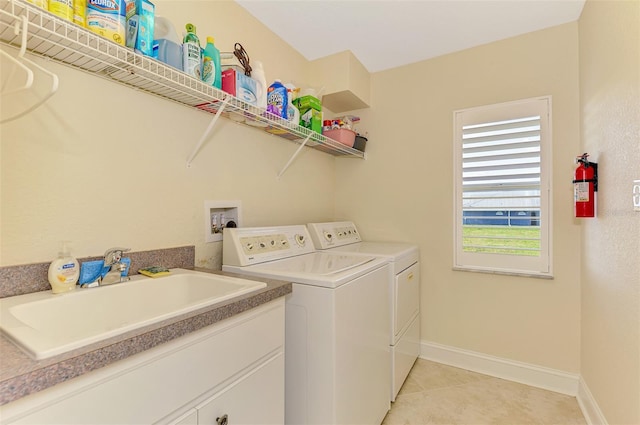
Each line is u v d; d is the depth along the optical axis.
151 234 1.35
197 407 0.84
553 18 1.95
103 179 1.18
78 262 1.05
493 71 2.21
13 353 0.59
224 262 1.56
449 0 1.78
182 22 1.47
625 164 1.23
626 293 1.23
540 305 2.06
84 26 0.95
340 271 1.40
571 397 1.92
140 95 1.30
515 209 2.12
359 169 2.74
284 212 2.18
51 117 1.04
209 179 1.62
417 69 2.50
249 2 1.79
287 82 2.21
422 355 2.44
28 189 0.99
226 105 1.40
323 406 1.24
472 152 2.27
